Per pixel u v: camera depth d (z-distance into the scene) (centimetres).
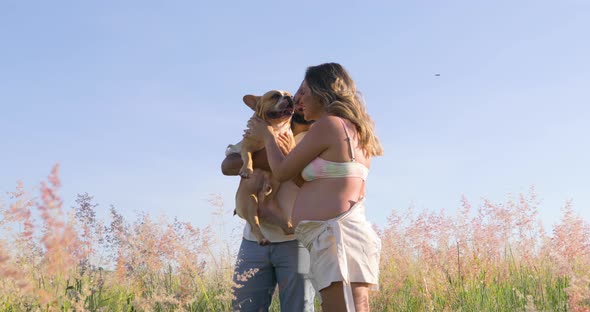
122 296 374
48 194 231
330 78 350
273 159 353
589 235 531
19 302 300
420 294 539
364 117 346
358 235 317
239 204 391
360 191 332
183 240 438
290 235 377
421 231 626
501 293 530
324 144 325
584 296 399
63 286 322
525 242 618
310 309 379
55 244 233
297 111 436
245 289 381
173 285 414
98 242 390
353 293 315
